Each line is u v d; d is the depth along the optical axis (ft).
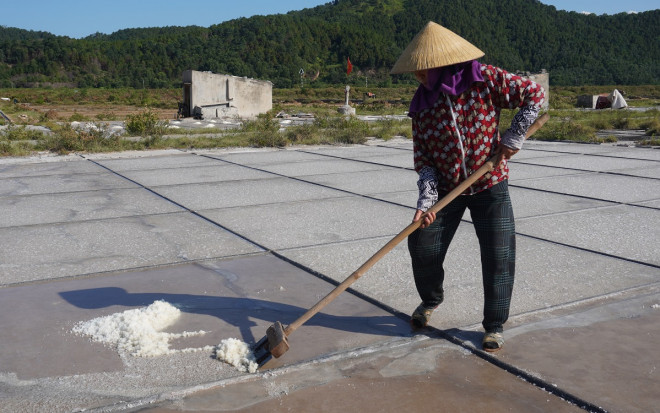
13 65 556.51
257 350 10.94
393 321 12.59
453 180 10.96
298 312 13.17
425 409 9.30
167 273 15.88
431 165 11.20
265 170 34.19
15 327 12.44
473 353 11.13
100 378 10.30
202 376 10.33
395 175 32.07
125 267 16.40
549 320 12.45
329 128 63.57
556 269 15.72
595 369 10.41
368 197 25.86
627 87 336.08
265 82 97.30
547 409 9.29
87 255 17.52
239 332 12.15
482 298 13.73
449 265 16.17
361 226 20.68
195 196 26.37
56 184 29.76
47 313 13.20
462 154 10.64
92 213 23.02
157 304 13.28
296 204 24.48
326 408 9.34
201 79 92.63
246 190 27.76
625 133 61.31
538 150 44.09
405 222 21.21
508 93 10.30
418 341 11.62
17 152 42.16
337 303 13.64
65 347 11.50
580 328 12.06
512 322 12.37
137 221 21.68
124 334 11.91
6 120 85.46
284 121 81.82
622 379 10.07
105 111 131.23
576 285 14.52
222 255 17.46
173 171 34.04
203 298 14.06
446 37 10.35
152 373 10.45
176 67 593.83
